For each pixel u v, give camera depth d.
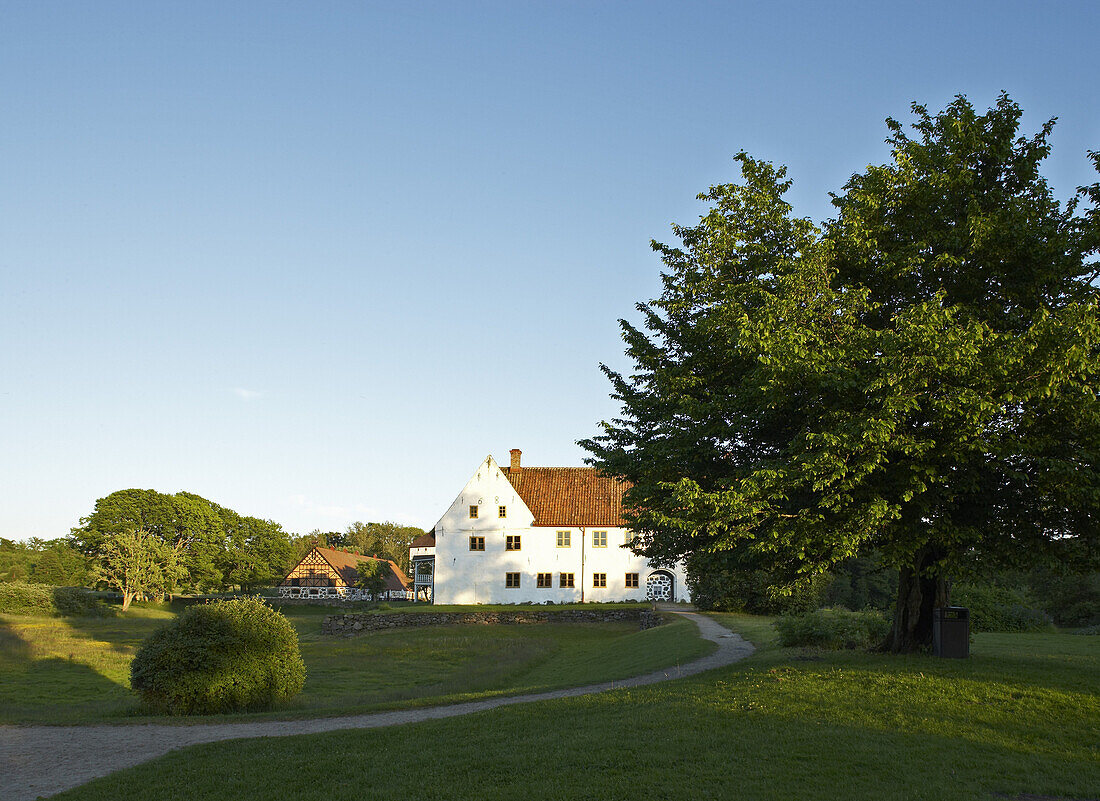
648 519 19.95
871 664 17.33
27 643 44.75
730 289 17.66
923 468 14.86
